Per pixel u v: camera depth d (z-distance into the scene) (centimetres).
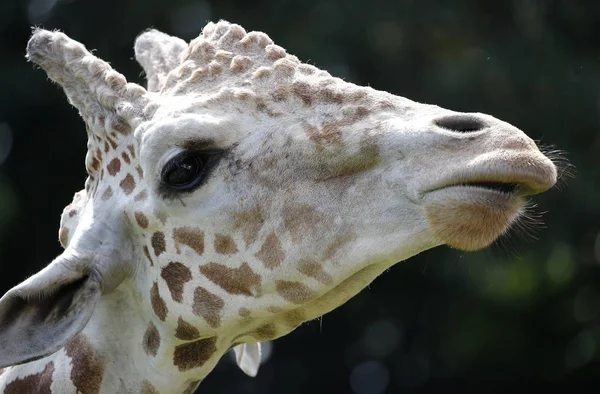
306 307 1288
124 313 1341
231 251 1261
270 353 4575
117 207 1314
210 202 1263
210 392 4462
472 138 1181
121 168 1323
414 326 4669
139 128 1295
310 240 1234
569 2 4484
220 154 1266
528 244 4300
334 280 1235
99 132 1348
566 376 4831
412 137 1207
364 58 4306
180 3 4281
